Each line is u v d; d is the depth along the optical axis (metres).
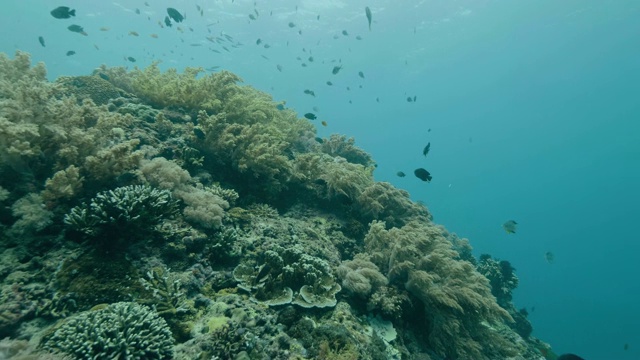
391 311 1.89
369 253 2.36
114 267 1.37
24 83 1.70
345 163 3.19
